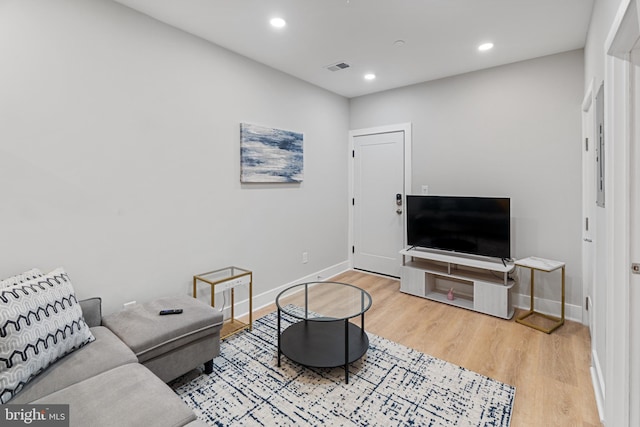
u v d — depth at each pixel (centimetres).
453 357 240
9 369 133
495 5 224
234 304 311
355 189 461
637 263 150
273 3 222
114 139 223
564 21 245
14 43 181
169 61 251
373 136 437
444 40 277
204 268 284
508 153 333
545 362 232
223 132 293
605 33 175
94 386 139
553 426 172
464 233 342
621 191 153
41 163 192
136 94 233
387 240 437
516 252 333
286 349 230
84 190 210
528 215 324
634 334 151
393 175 423
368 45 286
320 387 205
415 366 228
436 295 366
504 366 227
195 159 272
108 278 224
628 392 153
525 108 321
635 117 147
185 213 267
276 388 204
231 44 285
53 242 199
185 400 193
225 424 174
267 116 335
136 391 137
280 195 357
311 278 405
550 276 316
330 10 231
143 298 243
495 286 309
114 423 119
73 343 163
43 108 192
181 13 235
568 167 301
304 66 336
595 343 211
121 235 229
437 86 377
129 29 228
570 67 296
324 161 418
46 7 191
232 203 305
